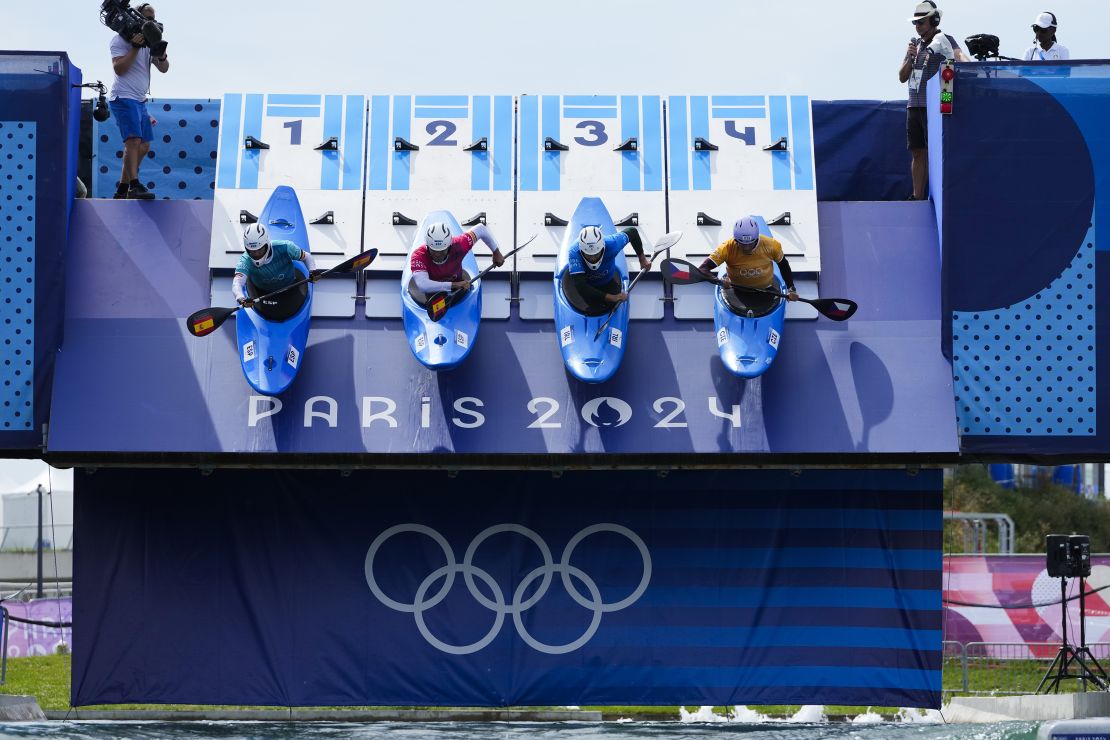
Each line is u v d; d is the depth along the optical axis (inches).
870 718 2240.4
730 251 1845.5
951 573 2847.0
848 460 1904.5
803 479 2027.6
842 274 1959.9
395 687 1993.1
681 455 1903.3
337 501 2018.9
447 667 1998.0
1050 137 1904.5
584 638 2004.2
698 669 1999.3
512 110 2038.6
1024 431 1893.5
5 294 1868.8
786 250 1947.6
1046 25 2092.8
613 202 1974.7
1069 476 5580.7
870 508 2025.1
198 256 1947.6
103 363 1887.3
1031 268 1903.3
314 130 2016.5
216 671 1984.5
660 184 1987.0
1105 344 1894.7
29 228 1872.5
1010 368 1900.8
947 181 1903.3
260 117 2022.6
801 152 2007.9
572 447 1876.2
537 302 1937.7
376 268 1940.2
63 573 4527.6
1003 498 5265.8
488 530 2020.2
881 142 2193.7
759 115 2032.5
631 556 2017.7
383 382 1898.4
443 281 1851.6
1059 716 1927.9
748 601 2009.1
